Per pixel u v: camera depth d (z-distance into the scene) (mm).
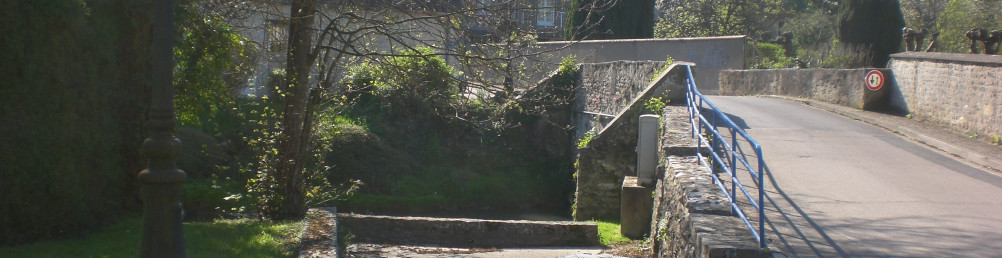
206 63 11336
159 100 5590
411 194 18312
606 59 23578
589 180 15008
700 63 22734
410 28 11500
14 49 7316
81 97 8336
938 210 7727
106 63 8938
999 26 25812
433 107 19344
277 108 12469
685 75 14375
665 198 9789
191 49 11102
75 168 8211
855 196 8344
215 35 11133
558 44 22266
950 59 13391
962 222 7223
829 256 6059
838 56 25094
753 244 6105
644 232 12297
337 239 9750
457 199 18719
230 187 14930
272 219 10562
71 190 8125
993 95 11812
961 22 27594
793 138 12234
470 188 19141
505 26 11008
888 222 7203
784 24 45469
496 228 11969
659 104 14344
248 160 16062
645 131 12367
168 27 5566
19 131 7434
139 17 9664
